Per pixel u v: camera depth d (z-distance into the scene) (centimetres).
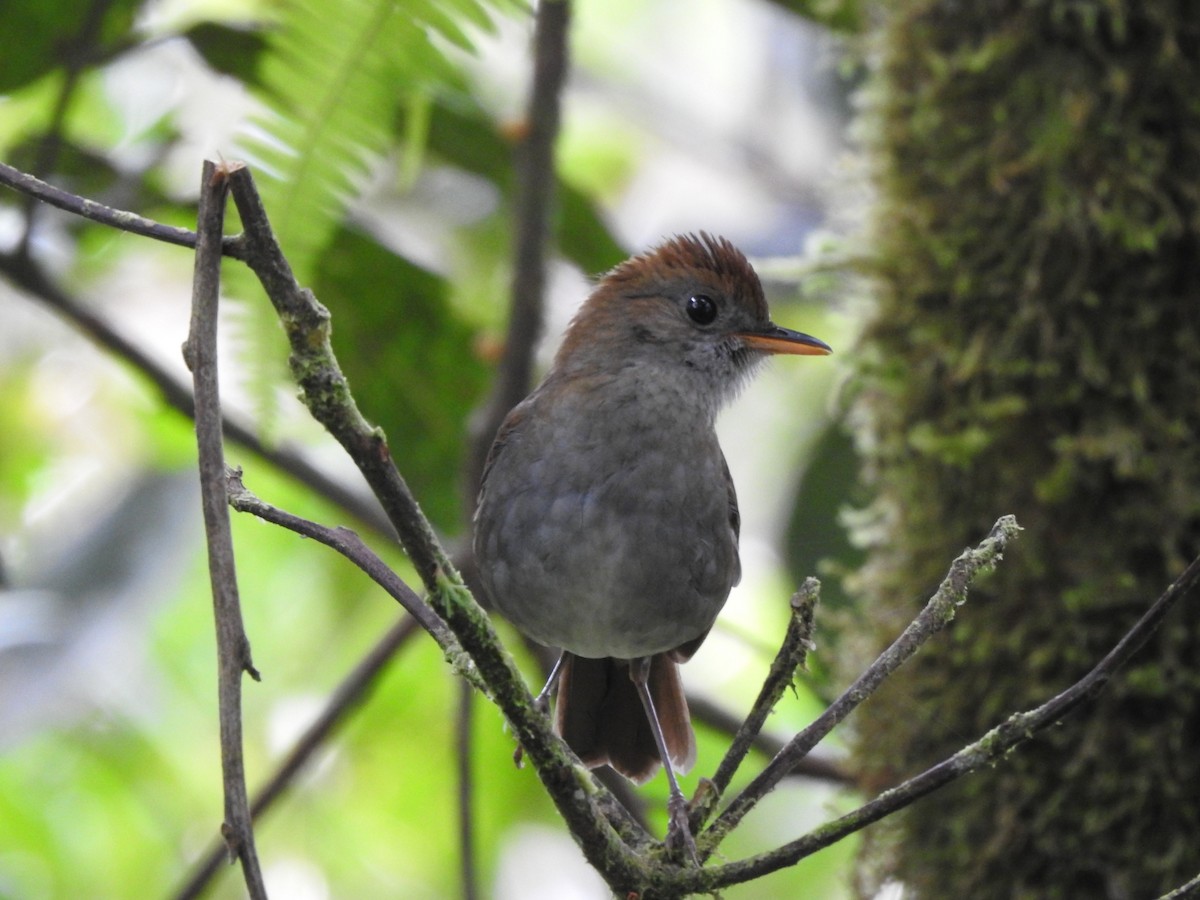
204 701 1412
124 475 1318
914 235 797
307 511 1390
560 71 824
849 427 864
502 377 865
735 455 1415
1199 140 732
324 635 1426
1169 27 734
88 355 1364
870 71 929
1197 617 698
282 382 640
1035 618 725
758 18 1544
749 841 1371
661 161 1520
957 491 771
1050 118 746
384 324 1022
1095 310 736
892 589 798
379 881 1395
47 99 942
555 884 1413
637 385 864
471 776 908
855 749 788
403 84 598
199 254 408
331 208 612
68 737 1363
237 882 1377
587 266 1085
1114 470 718
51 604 1088
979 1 778
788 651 538
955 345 772
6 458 1347
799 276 956
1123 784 691
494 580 846
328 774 1413
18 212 986
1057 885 702
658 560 829
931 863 741
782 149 1486
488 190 1200
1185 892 487
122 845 1377
